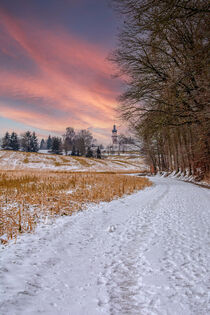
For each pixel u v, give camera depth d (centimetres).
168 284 262
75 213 684
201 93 1245
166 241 420
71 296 239
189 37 1303
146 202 926
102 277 285
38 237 442
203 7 809
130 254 363
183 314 205
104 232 496
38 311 209
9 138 11238
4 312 202
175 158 3272
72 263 328
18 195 881
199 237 437
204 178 2009
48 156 7750
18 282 262
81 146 11600
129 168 7525
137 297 237
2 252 354
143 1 807
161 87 1505
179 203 864
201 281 266
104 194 1047
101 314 207
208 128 1477
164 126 1611
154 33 973
